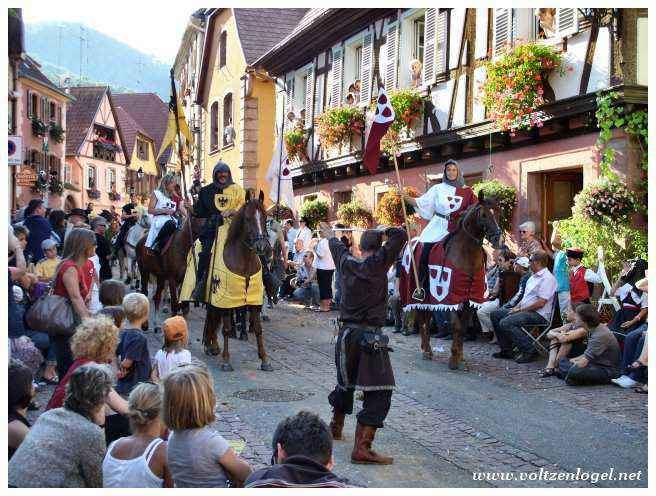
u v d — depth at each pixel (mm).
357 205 18953
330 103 21234
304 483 3555
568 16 12352
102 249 15594
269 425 7277
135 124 61125
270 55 24469
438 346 11945
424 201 10789
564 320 10703
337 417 6875
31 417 7336
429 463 6324
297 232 18875
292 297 18125
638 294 9766
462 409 8055
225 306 9602
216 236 10008
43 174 36000
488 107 13570
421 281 10430
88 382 4379
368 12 18609
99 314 5785
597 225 11359
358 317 6453
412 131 16828
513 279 11828
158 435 4434
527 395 8695
